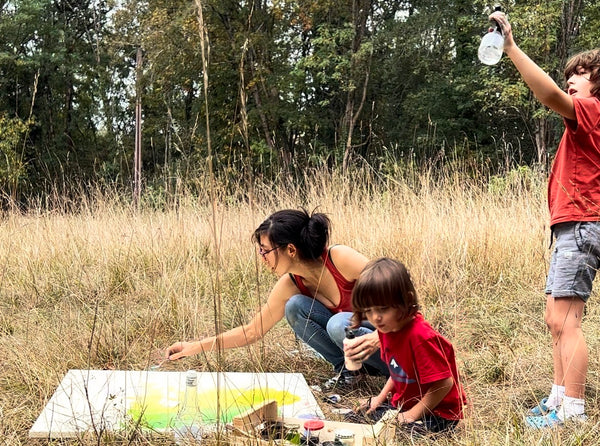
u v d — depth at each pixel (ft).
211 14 67.05
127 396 10.28
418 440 8.57
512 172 22.48
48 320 14.89
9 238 21.43
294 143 72.54
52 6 87.04
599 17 58.75
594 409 9.26
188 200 22.61
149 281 17.92
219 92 70.08
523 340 12.77
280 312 11.23
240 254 18.93
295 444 8.28
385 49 74.69
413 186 22.39
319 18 75.20
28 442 9.18
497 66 60.64
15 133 65.67
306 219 10.72
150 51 67.00
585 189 9.34
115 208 24.52
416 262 16.61
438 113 68.85
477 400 10.33
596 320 13.37
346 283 10.91
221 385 10.77
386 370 10.96
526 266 16.96
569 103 9.17
